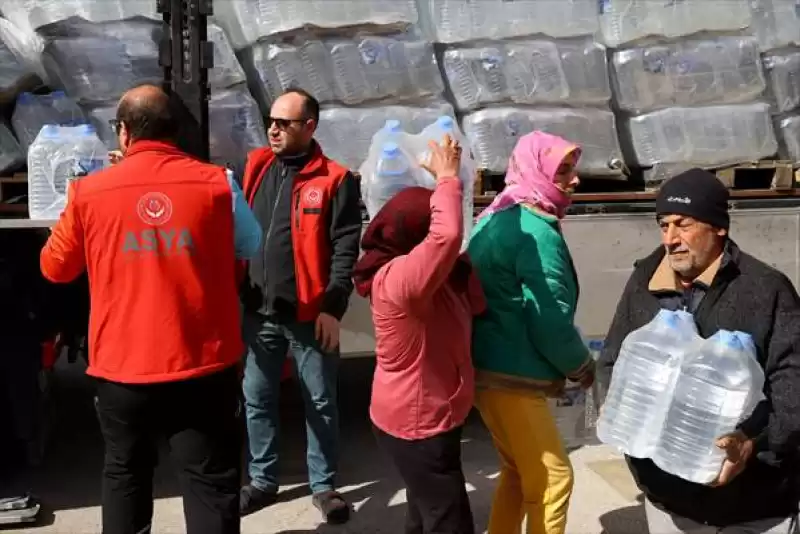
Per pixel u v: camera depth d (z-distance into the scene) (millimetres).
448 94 4297
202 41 3301
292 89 3529
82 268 2734
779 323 2248
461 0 4191
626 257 4281
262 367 3617
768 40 4637
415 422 2543
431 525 2594
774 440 2215
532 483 2752
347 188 3467
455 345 2543
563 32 4285
